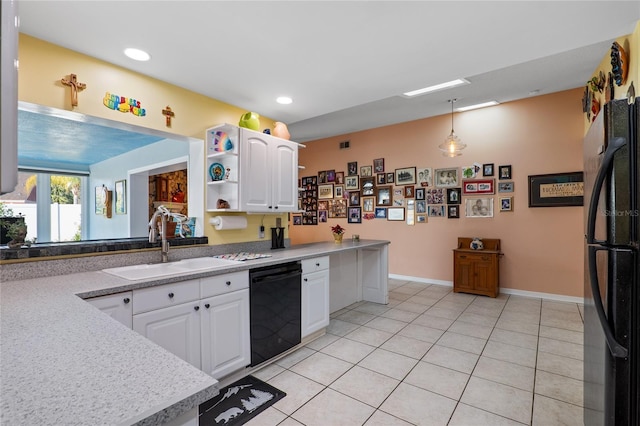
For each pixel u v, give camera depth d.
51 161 5.68
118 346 0.92
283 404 1.99
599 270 1.31
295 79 2.67
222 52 2.21
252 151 2.99
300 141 6.95
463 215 4.92
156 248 2.52
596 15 1.84
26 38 1.96
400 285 5.14
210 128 2.95
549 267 4.27
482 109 4.73
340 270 3.97
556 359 2.57
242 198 2.88
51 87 2.05
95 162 5.84
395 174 5.61
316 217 6.74
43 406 0.61
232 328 2.25
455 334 3.11
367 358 2.62
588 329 1.57
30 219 5.89
